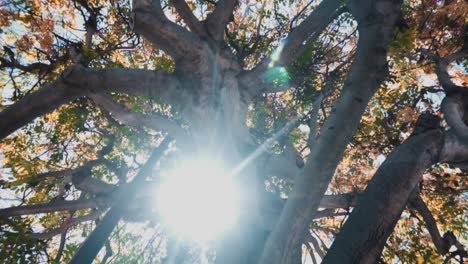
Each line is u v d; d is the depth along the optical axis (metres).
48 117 9.34
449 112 3.81
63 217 8.20
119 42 9.70
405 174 2.61
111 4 9.60
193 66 4.50
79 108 8.37
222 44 4.95
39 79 8.29
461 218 8.55
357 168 9.47
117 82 4.67
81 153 9.95
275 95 8.59
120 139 8.53
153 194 5.86
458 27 7.92
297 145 9.13
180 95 4.55
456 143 3.03
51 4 9.33
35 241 6.12
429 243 8.32
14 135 9.50
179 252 6.54
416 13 8.00
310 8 9.33
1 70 8.58
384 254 8.27
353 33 8.57
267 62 5.07
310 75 8.27
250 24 9.30
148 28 4.43
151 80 4.64
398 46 5.21
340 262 2.29
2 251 5.73
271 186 7.34
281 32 9.14
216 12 4.87
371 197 2.53
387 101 9.16
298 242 2.74
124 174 6.89
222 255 3.46
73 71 4.64
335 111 3.10
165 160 7.01
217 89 4.48
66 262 6.83
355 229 2.40
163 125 5.16
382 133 8.88
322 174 2.84
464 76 9.26
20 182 6.72
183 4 4.77
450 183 8.29
